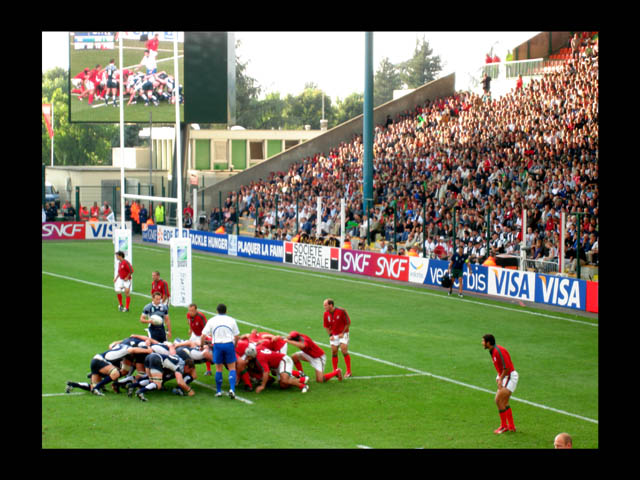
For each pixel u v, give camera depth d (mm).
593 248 41656
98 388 23109
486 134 64812
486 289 43375
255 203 70438
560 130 57750
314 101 170750
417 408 22344
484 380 25531
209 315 36312
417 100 84000
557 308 39094
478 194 55188
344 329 25516
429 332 33125
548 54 79812
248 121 163125
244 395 23422
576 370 26938
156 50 71875
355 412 21859
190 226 72688
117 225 74875
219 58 72438
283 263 57625
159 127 102250
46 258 58125
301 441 19266
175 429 20047
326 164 76688
